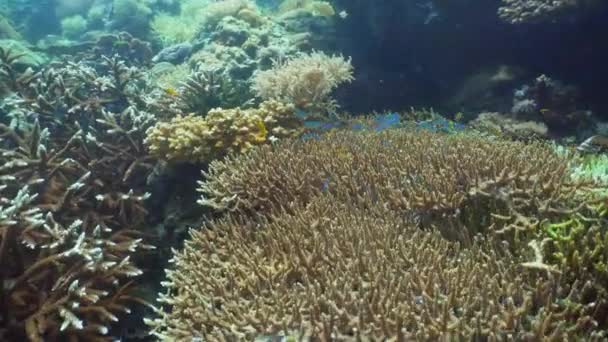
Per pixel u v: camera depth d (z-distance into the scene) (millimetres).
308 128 6293
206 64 9617
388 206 4043
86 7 22047
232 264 3805
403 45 10867
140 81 9078
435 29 10359
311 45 10625
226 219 4617
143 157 6379
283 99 7023
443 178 4027
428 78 10828
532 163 4215
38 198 5512
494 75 9867
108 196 5941
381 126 6699
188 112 7125
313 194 4465
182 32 15727
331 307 2756
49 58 13266
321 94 7473
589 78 9312
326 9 10875
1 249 4324
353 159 4879
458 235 3732
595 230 3340
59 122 6754
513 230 3621
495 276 2967
